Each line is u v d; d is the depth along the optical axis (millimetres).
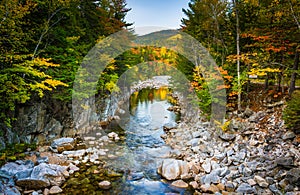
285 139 7531
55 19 10078
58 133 9680
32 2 8352
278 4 9938
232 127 9727
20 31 7504
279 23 9656
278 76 11805
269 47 9836
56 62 9727
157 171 7148
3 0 6465
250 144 8102
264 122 9281
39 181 5777
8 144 7227
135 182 6398
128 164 7656
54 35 9656
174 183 6285
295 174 5492
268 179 5902
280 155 6840
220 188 5902
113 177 6676
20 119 7902
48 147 8492
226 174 6461
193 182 6254
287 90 11336
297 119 7363
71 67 10047
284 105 9617
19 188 5594
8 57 6688
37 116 8609
